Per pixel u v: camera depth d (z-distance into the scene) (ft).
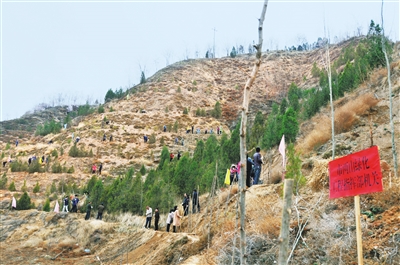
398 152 36.83
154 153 139.23
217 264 28.30
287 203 10.41
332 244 23.36
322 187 32.32
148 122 180.14
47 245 63.98
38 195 102.89
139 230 55.31
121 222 64.23
